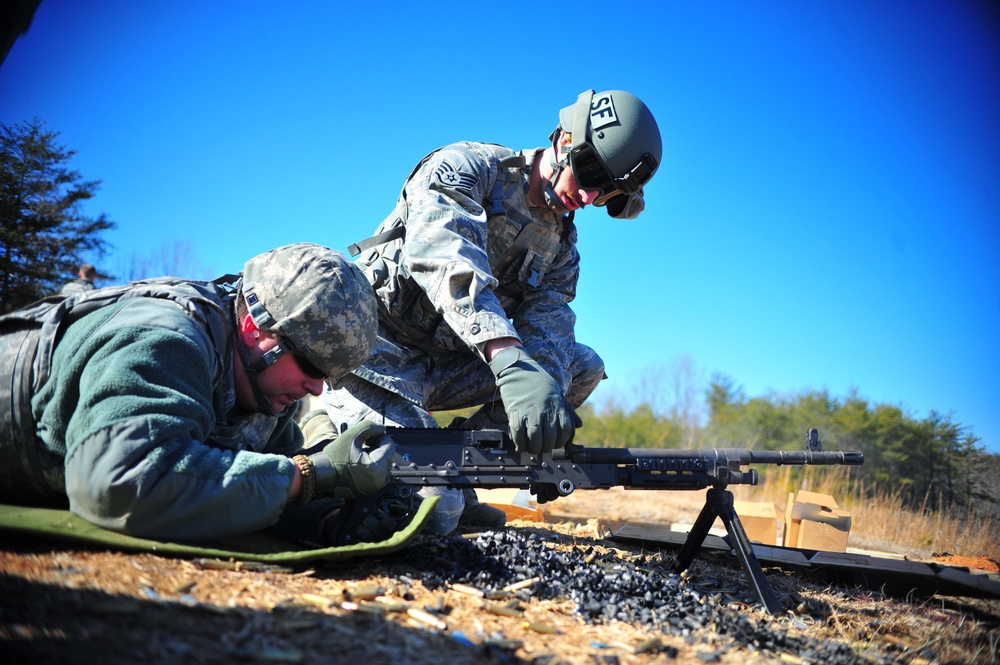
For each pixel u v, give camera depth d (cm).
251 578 239
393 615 224
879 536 801
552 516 616
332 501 316
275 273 294
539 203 438
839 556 380
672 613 266
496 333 338
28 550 226
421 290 424
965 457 1245
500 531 418
